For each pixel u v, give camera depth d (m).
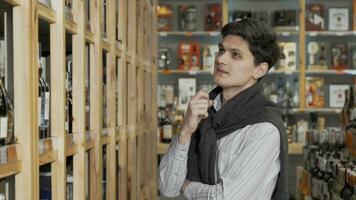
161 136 5.21
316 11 5.45
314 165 3.37
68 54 2.10
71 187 1.87
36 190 1.30
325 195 2.90
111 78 2.18
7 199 1.34
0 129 1.23
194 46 5.48
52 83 1.51
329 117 5.61
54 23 1.50
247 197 1.59
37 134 1.31
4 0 1.19
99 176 1.94
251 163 1.59
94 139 1.92
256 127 1.63
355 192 2.25
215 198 1.59
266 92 5.43
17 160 1.22
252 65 1.67
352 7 5.47
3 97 1.36
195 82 5.52
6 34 1.39
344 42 5.55
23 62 1.25
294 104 5.41
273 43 1.70
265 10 5.59
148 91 3.22
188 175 1.79
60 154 1.51
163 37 5.63
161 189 1.82
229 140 1.68
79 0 1.71
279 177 1.66
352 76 5.59
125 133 2.45
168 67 5.55
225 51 1.69
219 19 5.50
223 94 1.78
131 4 2.65
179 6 5.58
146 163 3.19
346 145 2.88
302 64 5.31
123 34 2.42
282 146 1.64
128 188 2.62
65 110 1.56
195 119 1.70
